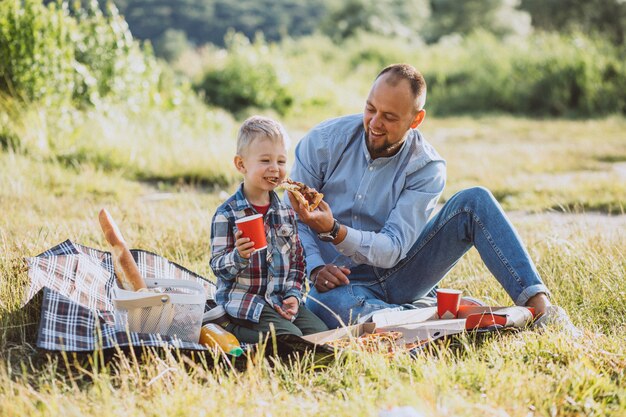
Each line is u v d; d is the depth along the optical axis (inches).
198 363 121.9
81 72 386.0
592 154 446.3
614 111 749.3
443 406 103.2
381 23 1877.5
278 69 738.8
